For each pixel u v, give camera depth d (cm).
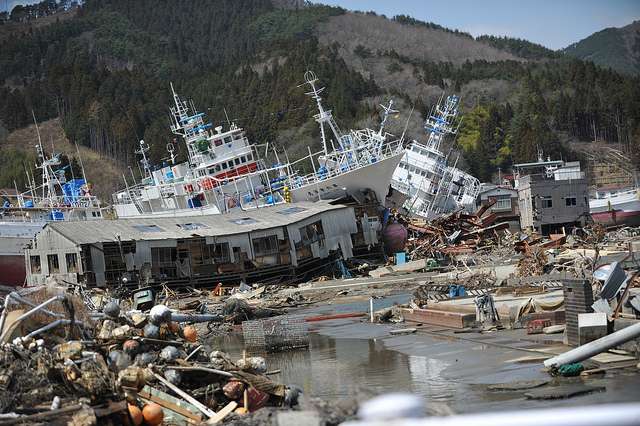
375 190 7394
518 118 18125
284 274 5912
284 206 6675
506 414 487
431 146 10406
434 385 1742
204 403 1510
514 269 4331
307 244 6091
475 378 1752
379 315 3145
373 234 6956
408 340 2509
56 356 1427
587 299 1905
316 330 3084
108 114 18925
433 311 2817
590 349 1669
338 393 1755
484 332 2445
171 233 5612
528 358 1905
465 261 5869
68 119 19412
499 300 2781
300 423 1020
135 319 1795
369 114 18188
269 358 2436
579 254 4441
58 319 1669
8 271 6356
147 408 1373
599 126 17250
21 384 1335
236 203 7381
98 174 17600
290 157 16775
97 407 1341
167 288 5172
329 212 6328
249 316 3619
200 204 7500
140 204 7856
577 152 16612
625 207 9812
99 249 5206
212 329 3347
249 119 18750
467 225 8225
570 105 17612
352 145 7781
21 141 19325
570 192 8825
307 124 17738
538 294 2936
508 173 17338
